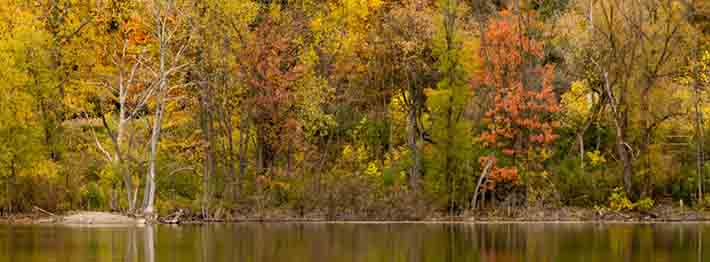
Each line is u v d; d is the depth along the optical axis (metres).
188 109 63.62
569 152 64.94
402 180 63.53
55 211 60.94
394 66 65.50
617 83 64.50
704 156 63.91
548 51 65.88
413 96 65.19
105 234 49.41
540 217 61.75
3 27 61.69
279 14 63.97
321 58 66.19
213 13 60.31
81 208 62.53
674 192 63.50
